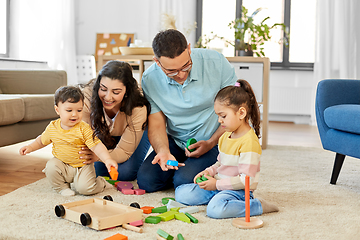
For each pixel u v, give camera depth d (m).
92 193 1.57
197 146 1.59
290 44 5.00
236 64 3.04
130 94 1.57
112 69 1.47
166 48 1.33
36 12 4.56
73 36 4.83
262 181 1.85
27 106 2.26
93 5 5.18
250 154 1.31
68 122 1.50
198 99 1.58
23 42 4.53
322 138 1.92
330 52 4.60
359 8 4.43
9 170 2.07
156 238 1.10
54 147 1.58
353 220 1.28
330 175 2.01
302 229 1.18
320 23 4.59
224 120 1.33
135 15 5.12
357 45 4.49
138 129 1.67
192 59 1.56
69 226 1.19
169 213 1.30
